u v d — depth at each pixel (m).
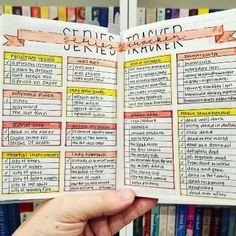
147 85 0.37
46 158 0.37
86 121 0.38
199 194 0.35
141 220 0.80
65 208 0.39
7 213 0.79
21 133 0.36
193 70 0.35
